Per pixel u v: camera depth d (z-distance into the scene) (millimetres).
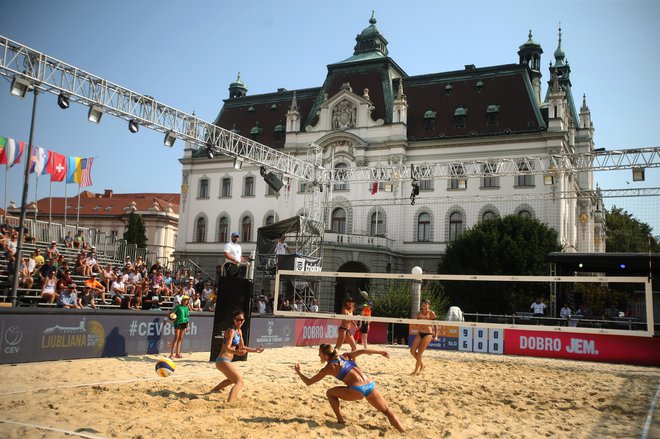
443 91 48125
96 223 76000
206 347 18562
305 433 7820
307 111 53688
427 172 28812
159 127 22766
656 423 9602
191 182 54844
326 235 41406
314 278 28625
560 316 25453
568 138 44062
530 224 36000
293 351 20391
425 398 10961
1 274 20984
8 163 25953
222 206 53094
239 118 57219
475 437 8094
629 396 12641
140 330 16141
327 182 31531
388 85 48969
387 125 46031
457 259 36281
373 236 42656
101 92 20328
